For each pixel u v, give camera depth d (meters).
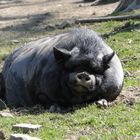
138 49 36.56
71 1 78.19
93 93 22.73
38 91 23.84
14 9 74.12
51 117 21.69
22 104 25.12
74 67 22.25
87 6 67.12
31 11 69.62
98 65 22.33
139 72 30.83
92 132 19.75
